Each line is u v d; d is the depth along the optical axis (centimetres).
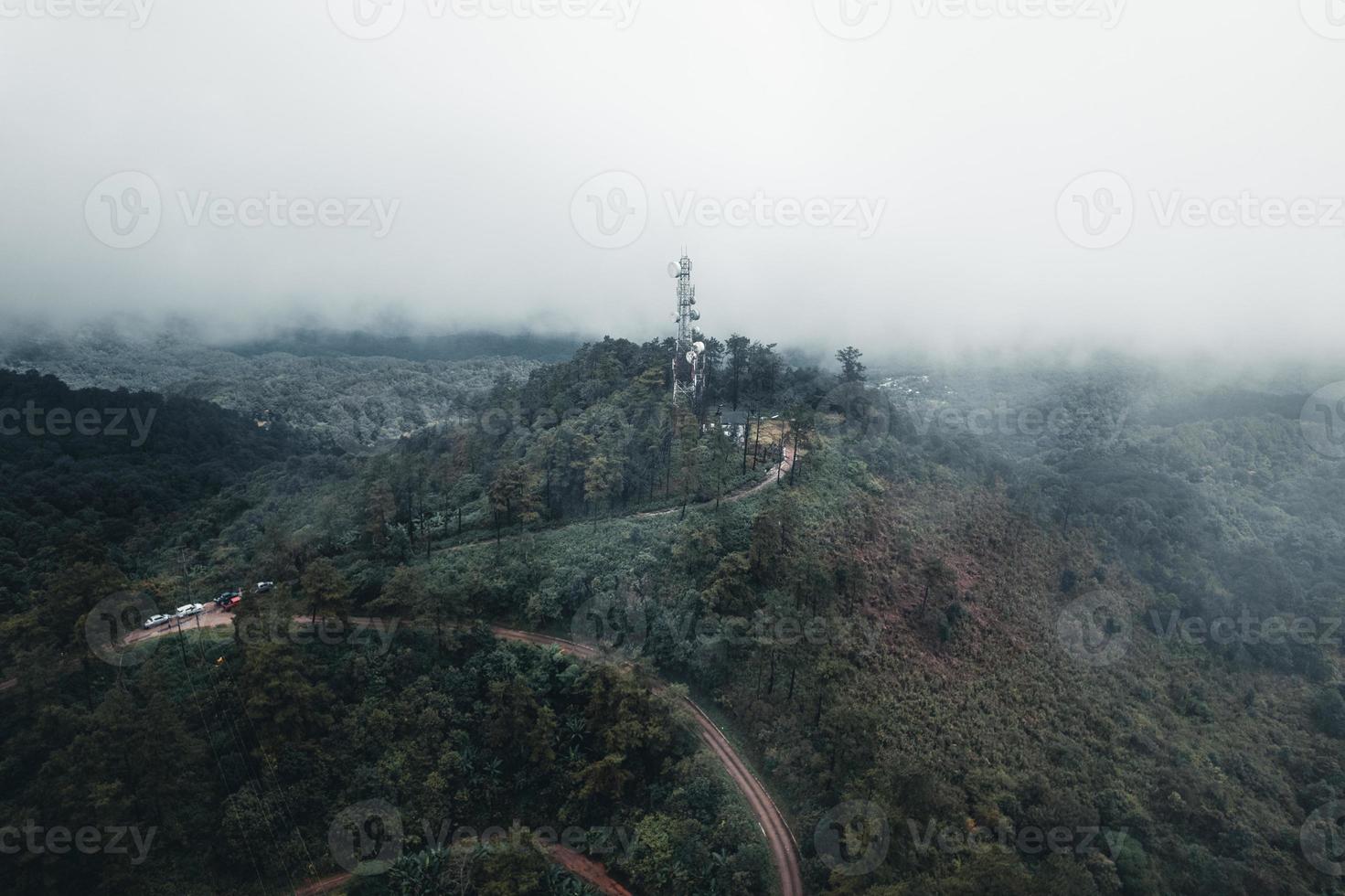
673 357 11700
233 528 9900
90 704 6116
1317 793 7088
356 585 7350
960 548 8981
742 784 6022
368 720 6231
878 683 6781
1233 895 5834
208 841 5488
